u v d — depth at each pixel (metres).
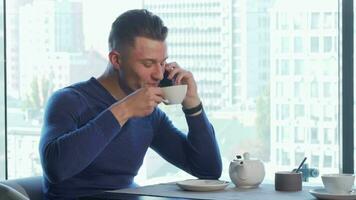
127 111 1.82
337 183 1.62
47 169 1.78
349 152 2.66
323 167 2.70
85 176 1.95
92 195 1.77
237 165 1.85
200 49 2.79
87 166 1.93
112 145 1.97
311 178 2.63
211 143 2.15
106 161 1.96
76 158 1.75
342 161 2.67
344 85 2.64
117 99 2.03
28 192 1.92
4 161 2.97
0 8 2.98
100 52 2.91
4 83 2.98
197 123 2.14
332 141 2.69
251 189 1.81
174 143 2.19
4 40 2.98
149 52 1.96
